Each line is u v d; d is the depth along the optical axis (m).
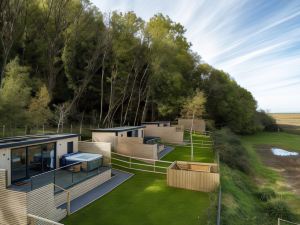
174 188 17.19
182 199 15.22
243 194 19.66
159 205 14.25
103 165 19.84
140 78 46.78
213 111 57.22
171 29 55.53
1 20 30.50
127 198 15.23
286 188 25.09
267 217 16.86
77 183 15.14
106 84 43.31
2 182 10.69
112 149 26.09
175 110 48.06
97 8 39.50
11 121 24.23
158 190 16.73
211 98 56.66
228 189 18.27
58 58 37.00
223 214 12.90
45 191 11.35
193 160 25.69
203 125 45.03
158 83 46.69
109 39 37.19
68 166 16.02
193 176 16.95
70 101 41.38
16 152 14.36
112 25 37.22
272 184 26.25
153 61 42.38
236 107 57.72
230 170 24.67
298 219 17.12
